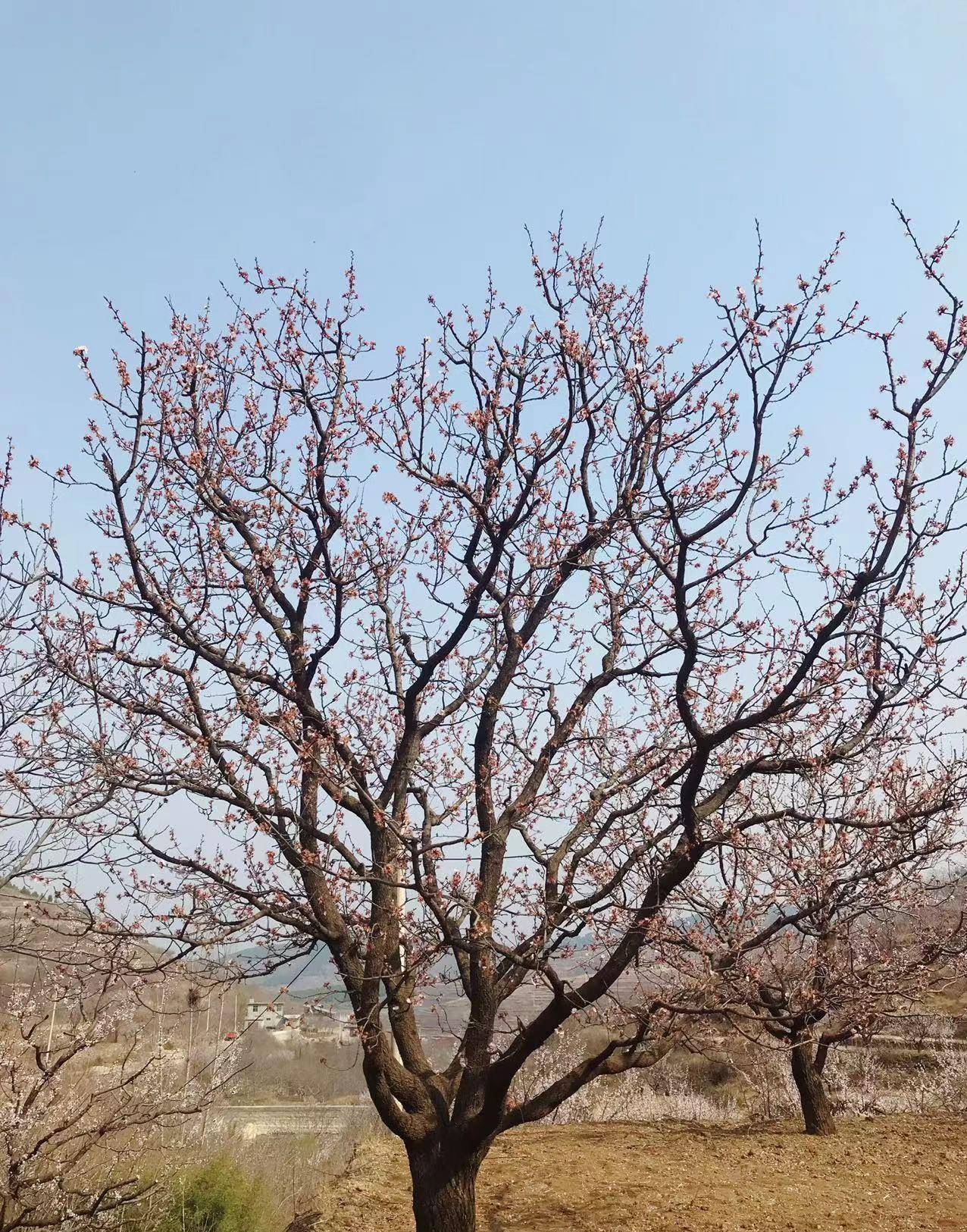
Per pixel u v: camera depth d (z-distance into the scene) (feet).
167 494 21.77
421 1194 18.72
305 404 21.99
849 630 17.72
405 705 20.67
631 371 20.29
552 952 18.80
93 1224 20.53
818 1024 33.14
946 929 22.74
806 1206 26.30
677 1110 46.03
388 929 19.39
